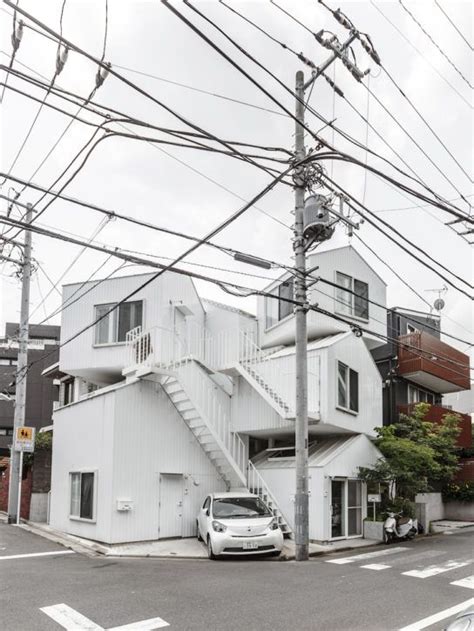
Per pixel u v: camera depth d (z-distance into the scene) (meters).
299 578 10.41
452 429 22.81
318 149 11.73
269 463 18.25
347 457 17.69
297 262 13.79
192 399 16.41
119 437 15.42
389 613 7.87
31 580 10.13
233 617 7.63
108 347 20.86
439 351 26.53
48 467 20.77
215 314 22.78
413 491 18.53
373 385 20.42
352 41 8.94
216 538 13.08
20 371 19.91
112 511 14.92
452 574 10.93
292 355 17.47
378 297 23.00
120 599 8.62
